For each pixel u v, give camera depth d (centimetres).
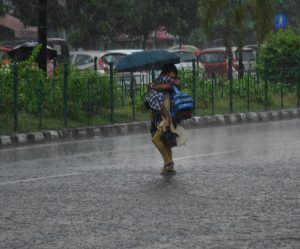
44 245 944
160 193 1297
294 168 1562
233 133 2397
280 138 2192
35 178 1484
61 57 4269
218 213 1121
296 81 3284
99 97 2530
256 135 2306
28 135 2183
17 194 1304
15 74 2267
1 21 6122
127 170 1581
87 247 932
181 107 1527
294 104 3238
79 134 2338
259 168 1570
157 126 1531
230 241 953
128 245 939
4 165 1697
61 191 1328
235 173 1507
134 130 2517
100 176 1498
